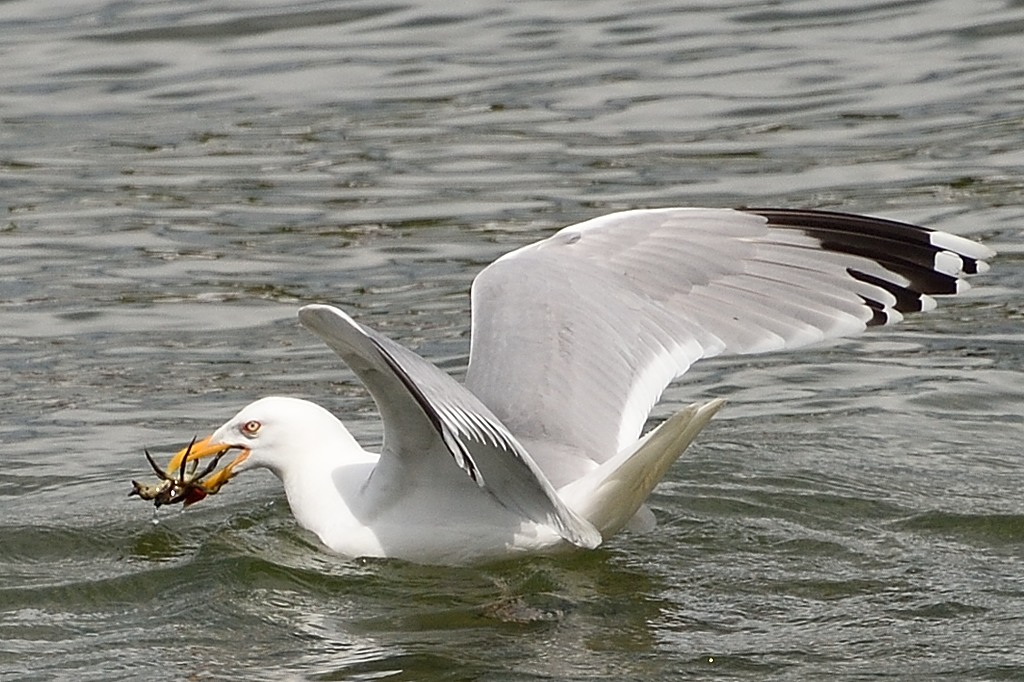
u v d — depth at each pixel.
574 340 10.26
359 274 15.96
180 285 15.86
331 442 10.88
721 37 21.72
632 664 9.09
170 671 9.22
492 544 10.27
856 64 20.62
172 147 19.11
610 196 17.31
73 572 10.73
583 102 19.89
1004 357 14.20
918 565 10.47
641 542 10.84
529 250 10.80
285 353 14.51
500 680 8.92
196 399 13.64
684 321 10.24
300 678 9.06
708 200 17.06
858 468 12.11
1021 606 9.79
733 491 11.71
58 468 12.50
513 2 23.23
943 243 10.23
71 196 17.91
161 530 11.35
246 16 22.75
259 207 17.50
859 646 9.27
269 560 10.61
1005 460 12.24
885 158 18.03
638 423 10.00
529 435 10.00
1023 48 20.80
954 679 8.82
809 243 10.39
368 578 10.31
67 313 15.34
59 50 21.81
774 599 9.98
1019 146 18.12
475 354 10.41
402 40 21.97
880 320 10.19
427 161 18.47
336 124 19.56
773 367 14.33
